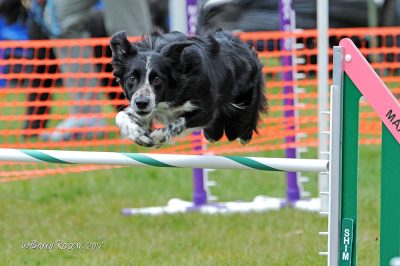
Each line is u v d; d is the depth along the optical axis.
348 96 7.40
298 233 10.27
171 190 13.36
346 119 7.41
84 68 15.94
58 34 15.60
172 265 8.94
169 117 8.66
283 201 12.12
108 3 15.37
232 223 10.98
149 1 20.58
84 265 8.96
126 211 11.70
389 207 7.25
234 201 12.70
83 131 14.80
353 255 7.48
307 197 12.42
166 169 14.75
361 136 16.31
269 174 14.37
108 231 10.60
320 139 10.89
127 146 15.51
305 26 20.59
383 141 7.25
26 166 14.34
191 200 12.84
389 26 21.25
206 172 12.28
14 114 17.94
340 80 7.39
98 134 16.05
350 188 7.43
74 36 15.67
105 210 11.86
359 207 11.58
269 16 19.31
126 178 14.12
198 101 8.45
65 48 15.79
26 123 16.48
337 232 7.48
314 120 14.01
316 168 7.54
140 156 7.65
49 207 12.02
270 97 13.67
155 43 8.59
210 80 8.47
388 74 19.06
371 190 12.68
